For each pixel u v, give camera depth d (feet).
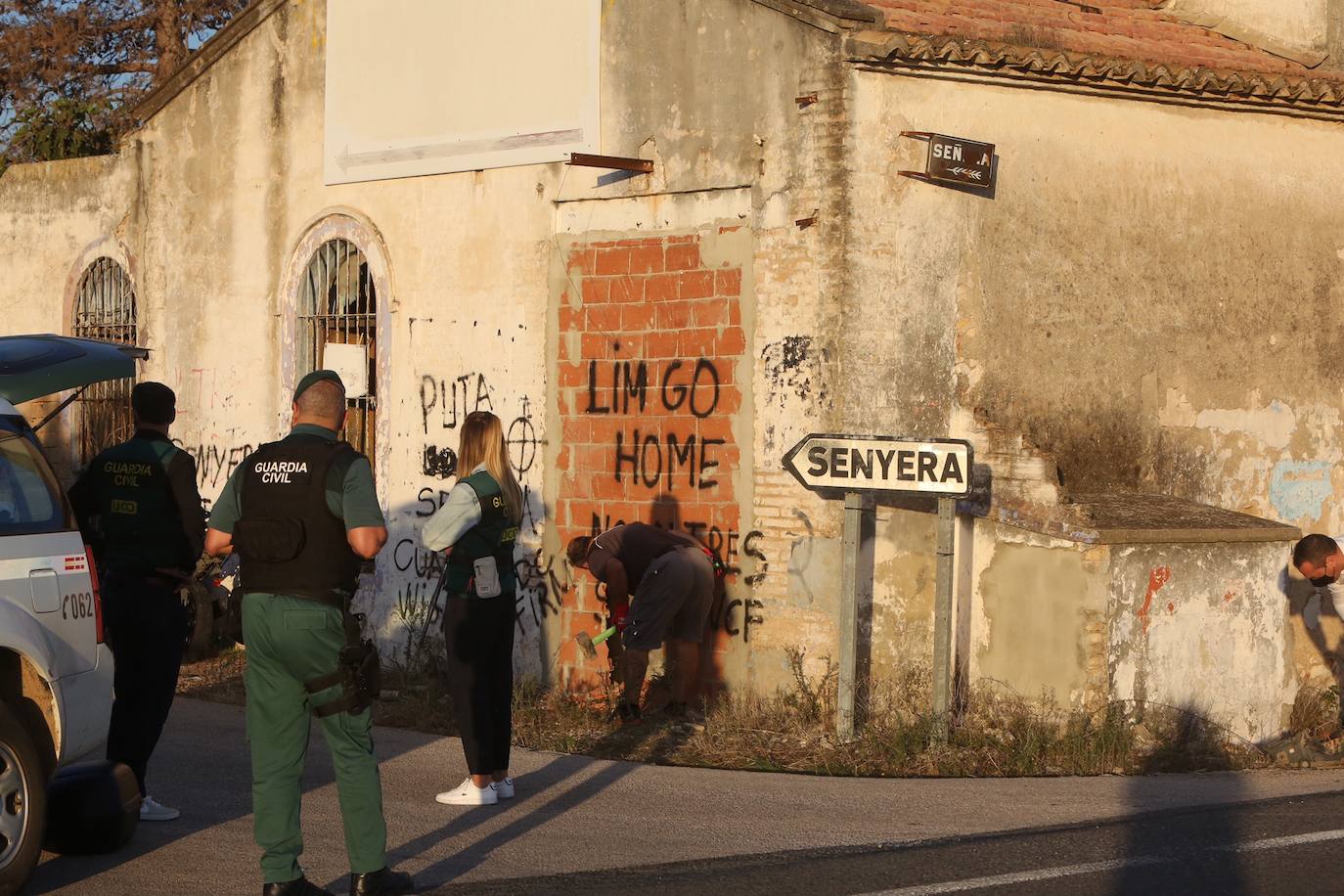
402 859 32.27
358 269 63.82
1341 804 37.55
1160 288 54.24
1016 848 32.89
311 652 28.04
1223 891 28.99
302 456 28.68
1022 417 51.16
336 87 63.77
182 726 49.42
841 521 48.78
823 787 39.99
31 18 129.80
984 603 47.32
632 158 53.88
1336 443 58.34
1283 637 48.62
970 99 50.57
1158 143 54.34
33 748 29.14
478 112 58.70
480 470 37.14
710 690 51.19
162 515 35.47
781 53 50.16
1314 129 57.82
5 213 78.79
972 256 50.42
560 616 55.36
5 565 29.94
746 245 50.96
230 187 68.39
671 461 52.65
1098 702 44.68
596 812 36.86
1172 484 54.34
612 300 54.39
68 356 35.32
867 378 48.78
